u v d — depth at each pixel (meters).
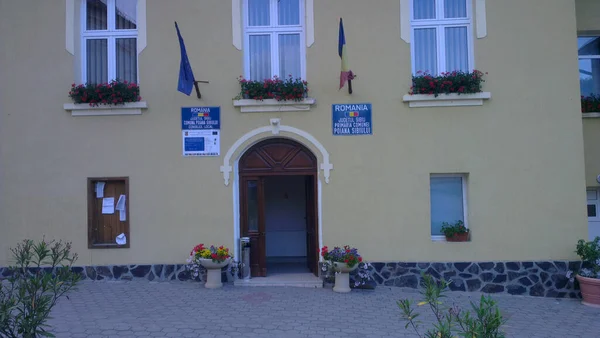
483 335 3.46
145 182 8.86
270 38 9.29
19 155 8.89
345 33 8.89
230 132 8.88
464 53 9.16
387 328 6.43
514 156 8.68
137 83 9.22
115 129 8.90
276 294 8.07
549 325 6.93
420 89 8.72
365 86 8.83
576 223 8.57
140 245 8.80
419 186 8.73
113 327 6.23
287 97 8.66
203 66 8.93
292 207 12.11
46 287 4.13
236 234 8.86
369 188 8.75
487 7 8.80
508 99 8.72
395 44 8.85
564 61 8.72
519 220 8.63
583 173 8.61
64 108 8.83
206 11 8.98
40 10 9.02
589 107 9.74
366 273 8.45
